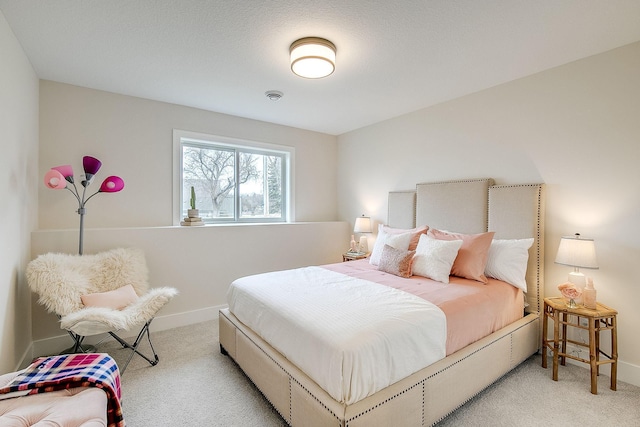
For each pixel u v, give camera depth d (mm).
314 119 3852
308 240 4059
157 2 1654
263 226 3664
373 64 2377
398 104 3295
